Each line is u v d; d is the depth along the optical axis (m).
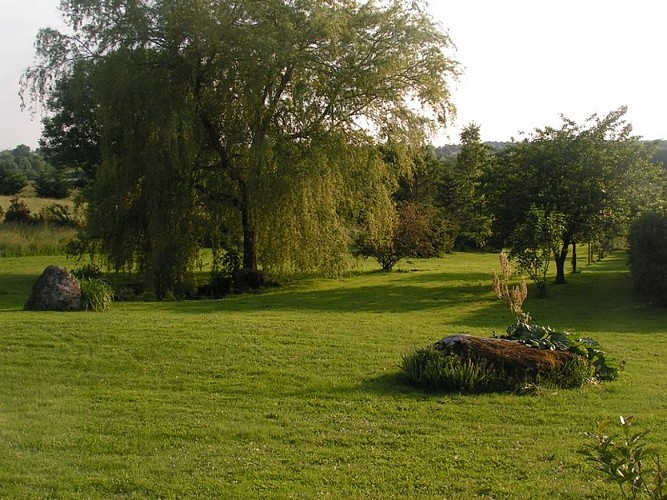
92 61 23.02
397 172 26.50
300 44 23.19
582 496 5.10
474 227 45.38
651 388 8.75
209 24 22.56
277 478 5.55
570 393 8.29
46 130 32.06
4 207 50.75
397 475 5.61
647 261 19.03
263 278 25.06
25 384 8.67
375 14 23.92
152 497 5.16
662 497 3.46
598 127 23.41
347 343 11.29
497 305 19.72
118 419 7.21
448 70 24.80
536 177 23.50
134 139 22.80
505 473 5.66
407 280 27.55
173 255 22.67
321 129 23.91
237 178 24.48
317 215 23.62
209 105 24.02
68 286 15.45
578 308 18.84
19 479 5.44
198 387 8.62
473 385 8.40
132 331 11.59
